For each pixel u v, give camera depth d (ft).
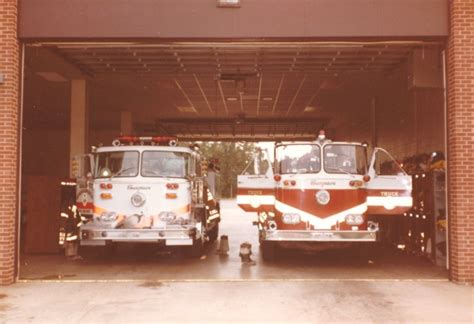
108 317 25.31
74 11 33.60
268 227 38.50
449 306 27.35
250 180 40.16
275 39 33.63
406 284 32.96
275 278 35.12
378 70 52.08
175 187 40.16
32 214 47.62
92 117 87.51
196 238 42.14
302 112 81.61
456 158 33.12
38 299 29.07
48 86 63.26
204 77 56.80
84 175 40.93
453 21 33.24
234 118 88.12
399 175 39.50
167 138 41.60
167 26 33.37
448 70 34.17
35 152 104.83
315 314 25.80
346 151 39.70
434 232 40.68
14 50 33.47
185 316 25.46
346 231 37.86
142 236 39.11
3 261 32.78
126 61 49.52
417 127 54.24
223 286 32.48
